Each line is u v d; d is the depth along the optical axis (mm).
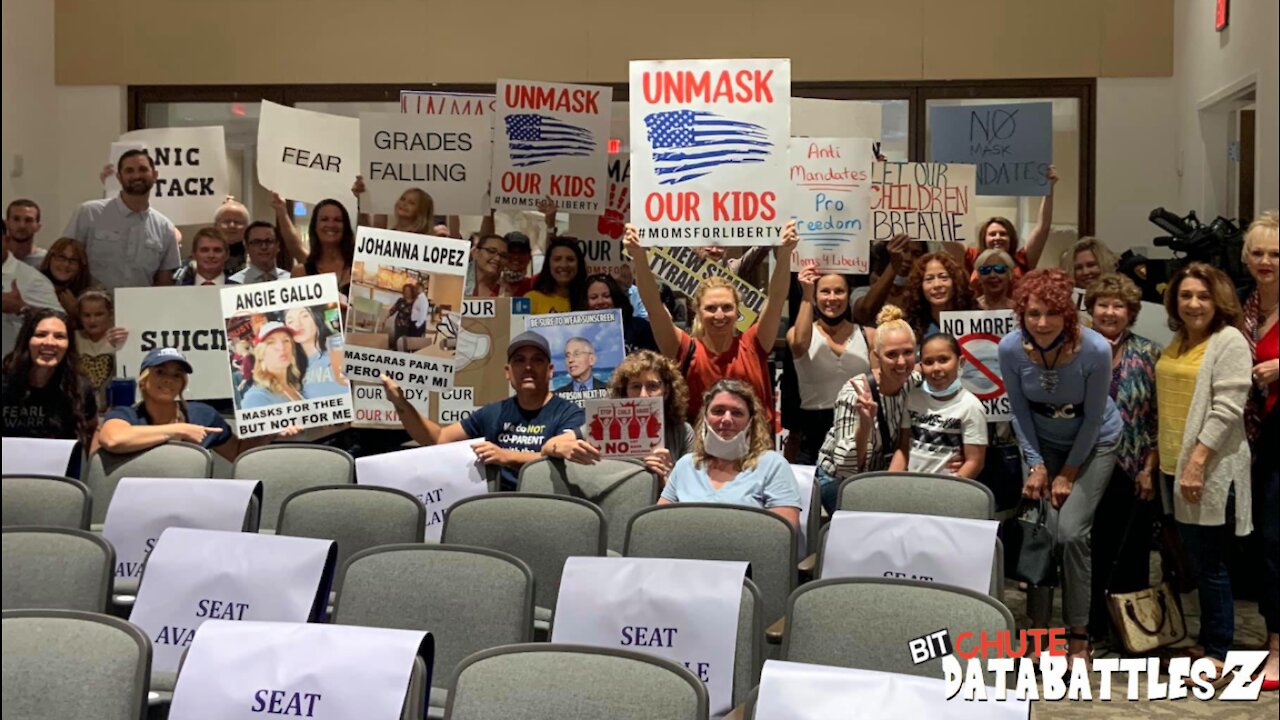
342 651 2500
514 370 5016
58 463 4797
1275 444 4852
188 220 7309
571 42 10125
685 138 5453
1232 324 4902
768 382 5359
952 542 3455
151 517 3996
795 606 2994
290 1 10328
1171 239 7148
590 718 2459
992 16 9781
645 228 5461
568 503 3896
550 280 6801
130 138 7324
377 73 10289
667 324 5328
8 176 9867
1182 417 5023
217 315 6035
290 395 5340
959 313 5480
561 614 3055
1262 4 7312
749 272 6938
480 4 10188
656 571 3049
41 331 5438
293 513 4066
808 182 6301
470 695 2512
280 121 7109
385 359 5363
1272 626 4852
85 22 10453
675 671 2475
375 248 5367
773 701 2322
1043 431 5031
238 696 2490
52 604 3418
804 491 4551
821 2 9906
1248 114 8602
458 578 3246
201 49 10414
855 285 7965
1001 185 8094
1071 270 6539
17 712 2641
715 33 10000
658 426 4566
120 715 2615
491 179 6930
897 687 2309
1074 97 9758
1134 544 5527
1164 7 9586
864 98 9945
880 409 5180
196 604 3242
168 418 5234
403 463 4527
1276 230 4875
